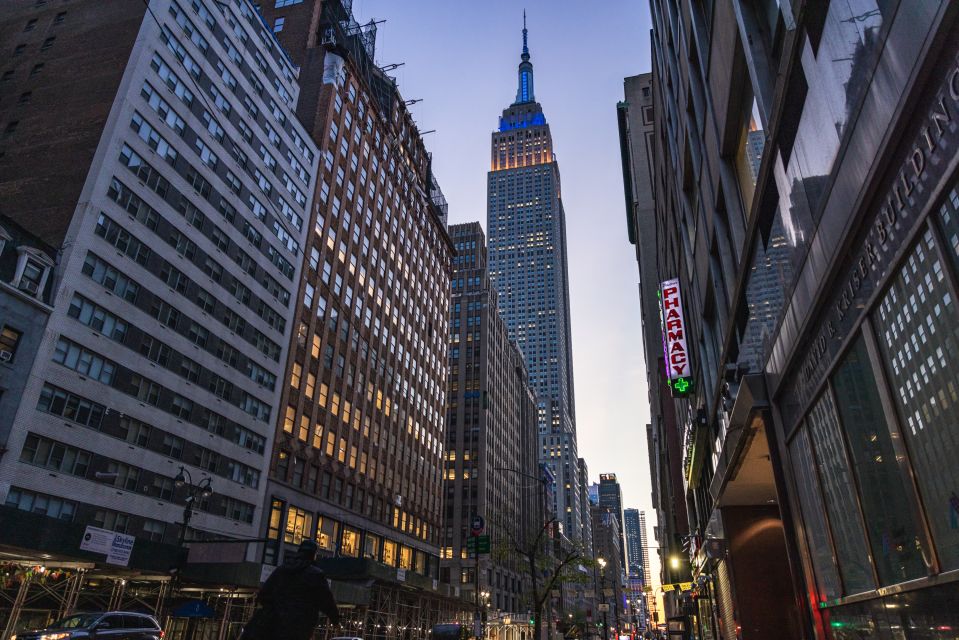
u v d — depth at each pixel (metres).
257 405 51.44
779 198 9.68
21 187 39.56
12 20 50.31
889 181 5.43
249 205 53.09
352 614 50.44
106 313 38.06
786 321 9.68
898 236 5.34
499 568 106.81
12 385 31.75
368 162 78.56
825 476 8.66
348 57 75.44
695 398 27.69
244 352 50.47
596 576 125.19
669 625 73.94
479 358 123.62
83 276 36.59
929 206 4.61
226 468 46.62
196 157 47.31
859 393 6.88
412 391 85.00
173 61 46.28
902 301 5.43
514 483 133.50
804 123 7.97
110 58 44.19
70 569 29.97
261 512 49.81
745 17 10.47
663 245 38.91
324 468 60.09
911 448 5.55
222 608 40.16
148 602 35.38
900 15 4.86
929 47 4.31
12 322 32.25
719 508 19.77
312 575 6.44
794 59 8.07
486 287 135.00
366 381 71.38
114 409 37.59
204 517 43.47
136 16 45.25
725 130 13.59
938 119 4.41
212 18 51.31
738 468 15.62
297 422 56.44
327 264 65.44
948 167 4.25
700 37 16.03
